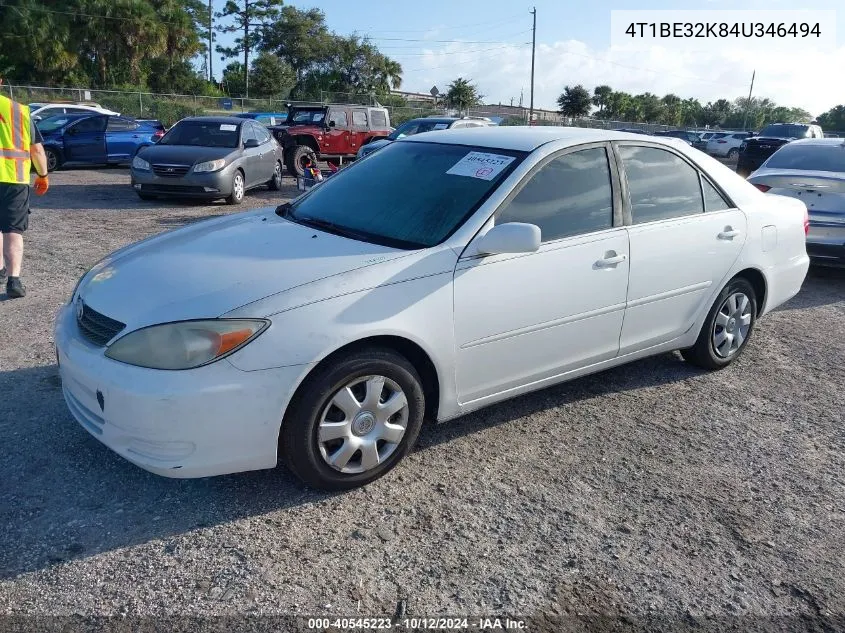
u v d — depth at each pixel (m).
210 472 3.01
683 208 4.54
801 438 4.19
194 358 2.90
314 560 2.88
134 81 48.19
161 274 3.31
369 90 61.72
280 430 3.13
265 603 2.63
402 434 3.44
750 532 3.24
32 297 6.13
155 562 2.82
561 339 3.94
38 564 2.78
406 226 3.69
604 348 4.20
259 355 2.95
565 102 51.97
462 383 3.60
